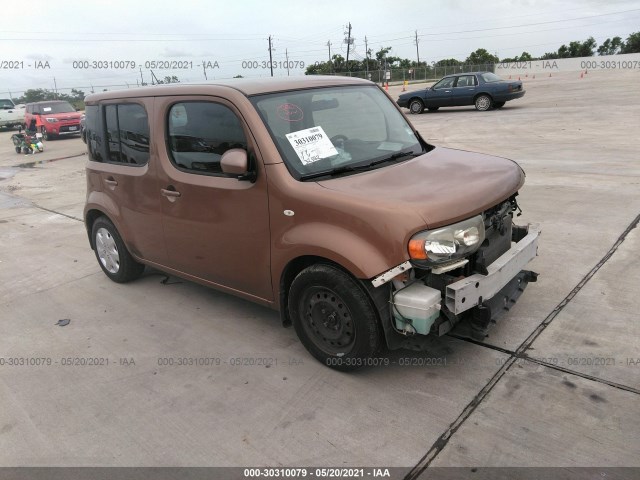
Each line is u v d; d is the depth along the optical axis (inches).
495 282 123.2
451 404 115.3
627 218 224.8
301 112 140.6
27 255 250.1
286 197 125.6
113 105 177.8
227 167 126.4
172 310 175.9
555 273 176.1
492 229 129.9
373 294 116.1
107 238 200.2
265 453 105.6
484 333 123.6
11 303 192.7
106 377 138.0
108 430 116.5
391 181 126.6
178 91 151.2
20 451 111.6
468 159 148.6
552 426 106.0
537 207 251.4
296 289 130.8
